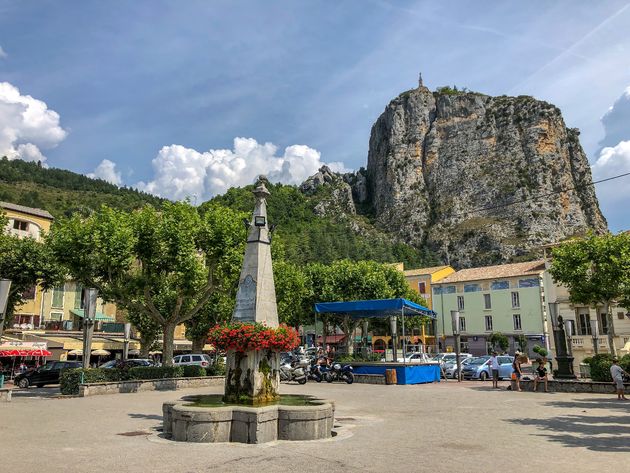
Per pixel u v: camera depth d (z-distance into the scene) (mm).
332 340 66812
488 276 58406
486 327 57469
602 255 24375
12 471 6574
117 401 17000
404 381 26062
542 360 21484
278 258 35250
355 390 22188
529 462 7266
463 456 7738
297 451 8164
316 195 149875
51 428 10750
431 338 62250
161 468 6828
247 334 10438
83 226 21844
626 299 24125
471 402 16844
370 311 31766
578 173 123188
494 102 135500
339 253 95750
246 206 74625
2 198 95438
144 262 22891
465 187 126250
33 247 29109
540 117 123438
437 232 121438
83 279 22578
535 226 108750
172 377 23219
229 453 7961
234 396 10555
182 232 22516
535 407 15109
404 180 138375
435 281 65375
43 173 141750
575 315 42531
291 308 40281
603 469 6766
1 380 18984
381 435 9930
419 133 142500
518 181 117688
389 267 50094
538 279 53781
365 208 151500
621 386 17609
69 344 37438
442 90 151000
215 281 24453
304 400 11172
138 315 38719
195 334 40688
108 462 7203
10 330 36250
